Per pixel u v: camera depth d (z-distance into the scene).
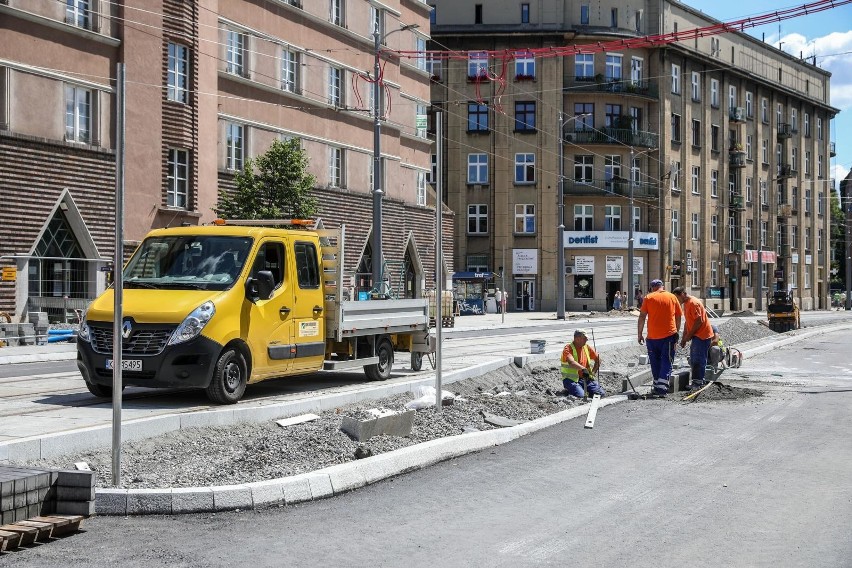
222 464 9.02
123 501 7.47
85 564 6.10
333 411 12.80
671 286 72.50
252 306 13.09
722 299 77.62
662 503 8.07
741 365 23.55
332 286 14.92
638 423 12.74
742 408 14.49
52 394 13.46
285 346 13.77
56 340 25.80
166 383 12.05
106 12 29.41
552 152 67.31
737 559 6.42
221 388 12.41
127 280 13.23
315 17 40.19
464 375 17.06
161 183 31.28
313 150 40.41
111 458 8.82
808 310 92.38
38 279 26.89
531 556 6.42
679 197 73.38
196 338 12.12
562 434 11.77
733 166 80.06
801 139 91.25
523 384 17.78
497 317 56.81
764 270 85.88
